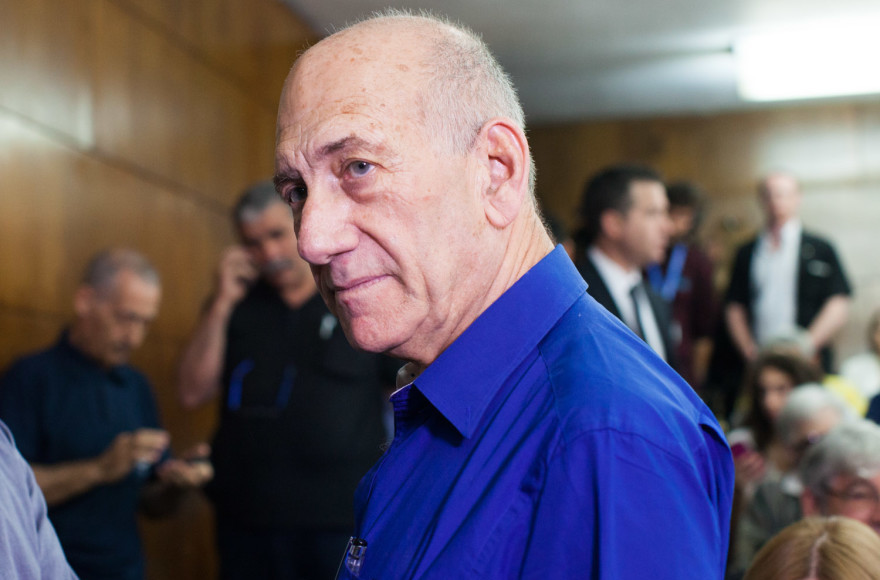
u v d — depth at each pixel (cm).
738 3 586
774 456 327
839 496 204
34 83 325
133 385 312
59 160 337
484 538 83
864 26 613
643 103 765
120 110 377
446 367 95
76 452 280
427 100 95
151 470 311
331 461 281
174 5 424
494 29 615
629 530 78
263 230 297
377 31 98
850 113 759
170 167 415
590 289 336
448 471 92
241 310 303
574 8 586
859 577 139
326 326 290
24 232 316
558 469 81
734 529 281
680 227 531
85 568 276
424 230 94
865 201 754
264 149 516
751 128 774
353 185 94
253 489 284
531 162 105
